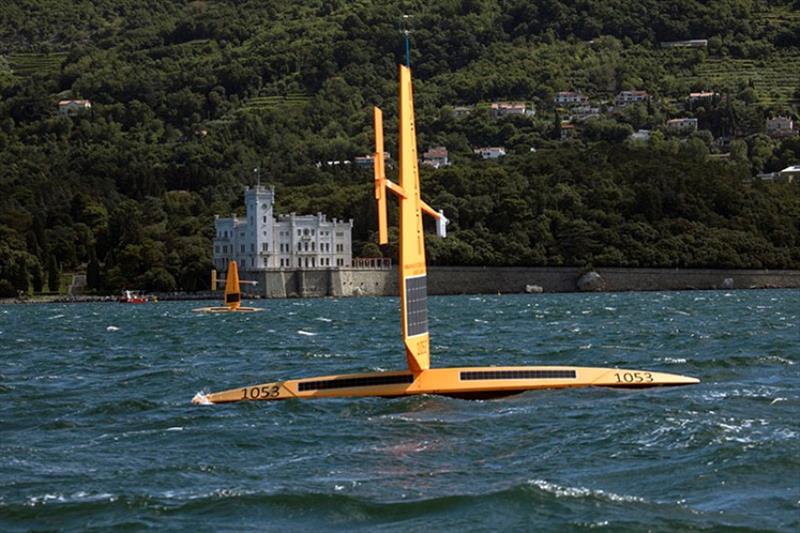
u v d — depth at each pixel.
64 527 119.31
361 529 116.88
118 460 148.62
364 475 136.75
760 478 131.75
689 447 146.25
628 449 146.25
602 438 152.50
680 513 118.88
